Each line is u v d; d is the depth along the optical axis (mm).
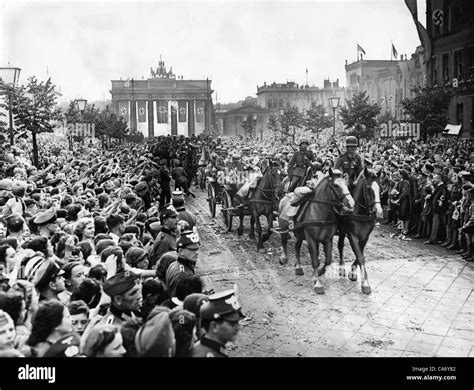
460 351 7781
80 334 5133
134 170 19750
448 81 24844
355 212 10602
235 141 42312
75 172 17906
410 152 23406
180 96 43562
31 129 19188
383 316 9320
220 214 21094
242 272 12367
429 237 15875
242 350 7832
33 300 5395
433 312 9484
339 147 26391
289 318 9242
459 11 24359
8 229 8547
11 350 4547
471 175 14094
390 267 12672
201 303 4988
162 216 8078
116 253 5902
